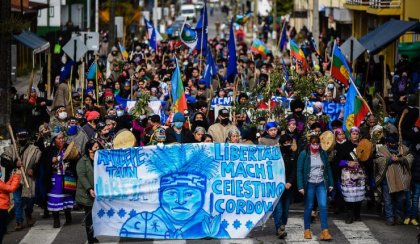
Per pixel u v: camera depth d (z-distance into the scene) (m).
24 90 47.88
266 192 19.80
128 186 19.38
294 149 19.97
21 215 20.94
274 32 86.25
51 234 20.52
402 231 20.72
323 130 25.03
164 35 83.00
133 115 26.09
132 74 36.78
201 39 40.47
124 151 19.41
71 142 20.88
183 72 38.97
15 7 50.91
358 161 21.34
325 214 19.64
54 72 43.62
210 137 21.05
